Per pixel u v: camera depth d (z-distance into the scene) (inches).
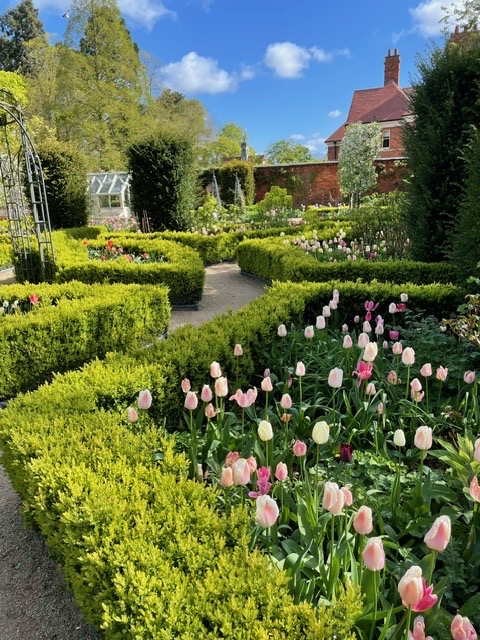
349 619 48.7
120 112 965.8
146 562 55.8
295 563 60.4
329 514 69.3
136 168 484.1
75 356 177.2
